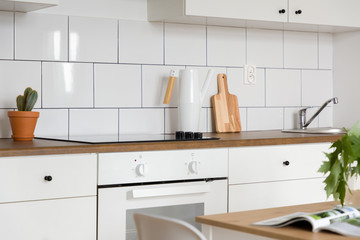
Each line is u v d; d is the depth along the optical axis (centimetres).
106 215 207
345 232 116
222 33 303
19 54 252
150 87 283
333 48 338
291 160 252
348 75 328
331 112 341
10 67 250
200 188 223
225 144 232
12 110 251
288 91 325
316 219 123
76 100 265
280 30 321
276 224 125
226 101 300
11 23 250
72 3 264
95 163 204
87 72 268
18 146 196
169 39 288
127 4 277
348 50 328
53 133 260
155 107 285
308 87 332
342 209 134
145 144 213
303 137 254
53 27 259
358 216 133
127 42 277
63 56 262
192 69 279
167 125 288
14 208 189
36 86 256
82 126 267
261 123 316
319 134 275
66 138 243
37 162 192
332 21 299
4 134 249
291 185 252
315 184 259
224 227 131
